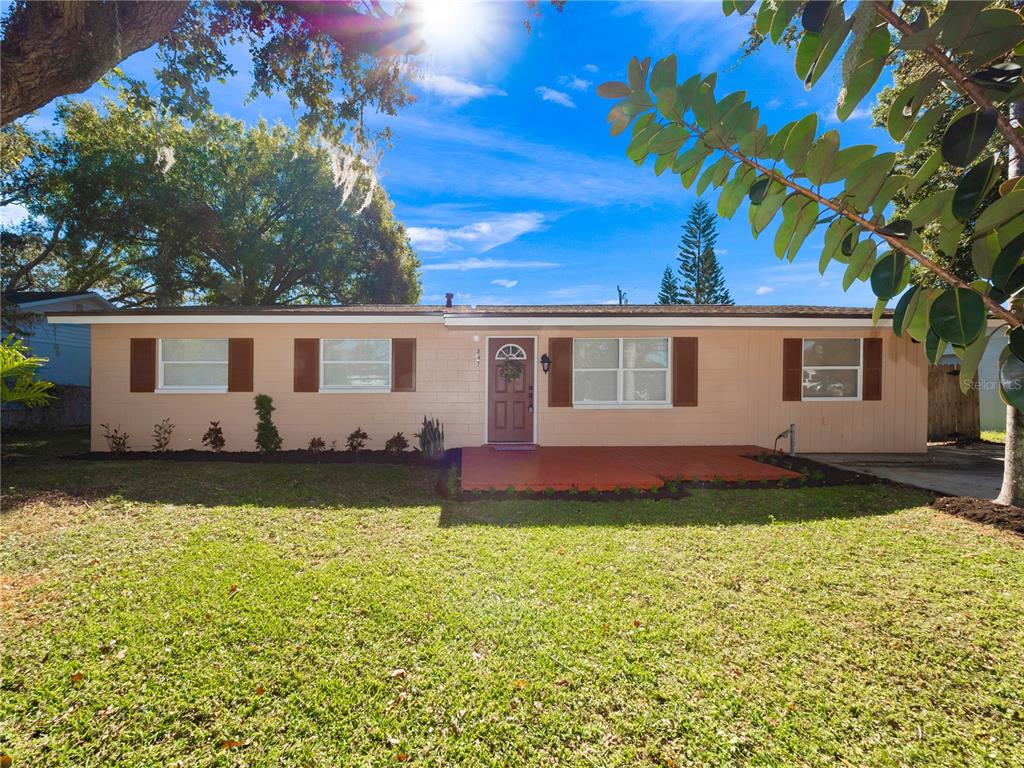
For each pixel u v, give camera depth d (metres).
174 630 3.20
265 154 22.17
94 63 3.98
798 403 10.21
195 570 4.11
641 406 10.16
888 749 2.28
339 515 5.70
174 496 6.45
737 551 4.56
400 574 4.06
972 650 3.00
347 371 10.09
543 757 2.26
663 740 2.34
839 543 4.76
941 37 1.05
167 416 9.86
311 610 3.46
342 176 9.30
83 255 19.66
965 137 1.11
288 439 9.96
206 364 9.97
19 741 2.33
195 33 7.52
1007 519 5.16
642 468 7.85
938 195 1.23
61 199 18.66
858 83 1.19
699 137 1.40
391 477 7.71
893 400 10.19
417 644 3.07
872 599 3.63
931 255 4.47
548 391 10.12
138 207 18.61
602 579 3.96
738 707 2.54
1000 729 2.39
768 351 10.20
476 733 2.39
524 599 3.62
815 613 3.44
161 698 2.60
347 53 8.02
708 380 10.19
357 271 24.81
